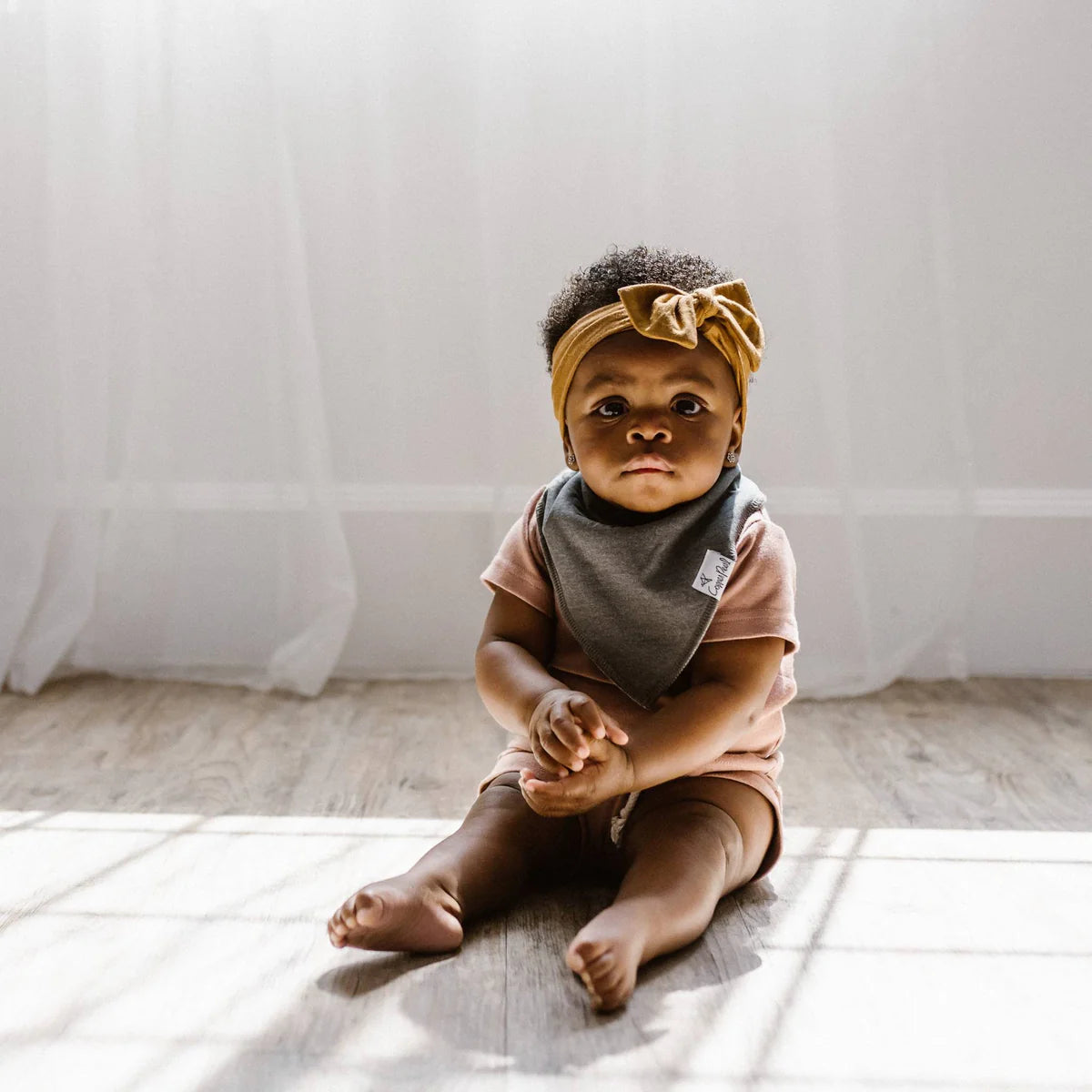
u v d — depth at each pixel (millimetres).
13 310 1886
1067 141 1934
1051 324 1964
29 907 1027
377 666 2025
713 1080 750
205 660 1994
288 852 1174
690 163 1898
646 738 991
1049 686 1951
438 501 1983
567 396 1121
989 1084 749
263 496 1969
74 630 1902
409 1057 776
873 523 1961
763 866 1097
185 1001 854
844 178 1913
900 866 1147
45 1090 734
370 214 1924
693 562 1062
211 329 1938
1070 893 1076
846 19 1897
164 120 1874
